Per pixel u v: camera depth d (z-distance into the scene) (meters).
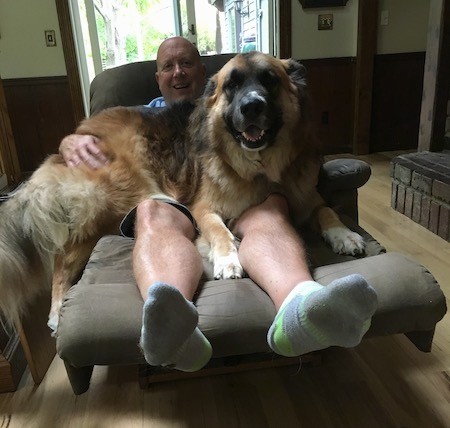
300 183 1.77
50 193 1.68
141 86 2.77
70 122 4.29
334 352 1.66
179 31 4.74
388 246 2.48
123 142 1.93
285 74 1.74
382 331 1.18
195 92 2.54
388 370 1.55
